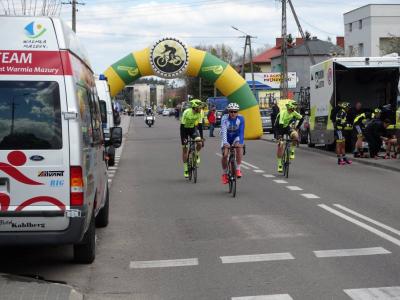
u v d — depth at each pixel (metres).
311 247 7.92
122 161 22.12
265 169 18.30
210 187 14.34
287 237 8.57
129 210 11.25
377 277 6.45
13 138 6.10
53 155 6.12
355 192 13.16
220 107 61.62
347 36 70.56
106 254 7.81
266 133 42.12
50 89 6.12
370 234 8.70
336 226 9.32
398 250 7.68
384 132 20.56
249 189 13.83
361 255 7.44
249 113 32.56
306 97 29.52
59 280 6.62
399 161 19.45
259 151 26.12
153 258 7.57
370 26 64.81
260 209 11.04
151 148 29.23
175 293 6.10
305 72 89.19
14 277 6.46
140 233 9.14
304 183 14.80
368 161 19.66
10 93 6.10
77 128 6.15
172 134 44.34
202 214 10.64
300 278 6.49
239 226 9.46
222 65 32.19
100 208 8.56
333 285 6.20
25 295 5.72
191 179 15.80
